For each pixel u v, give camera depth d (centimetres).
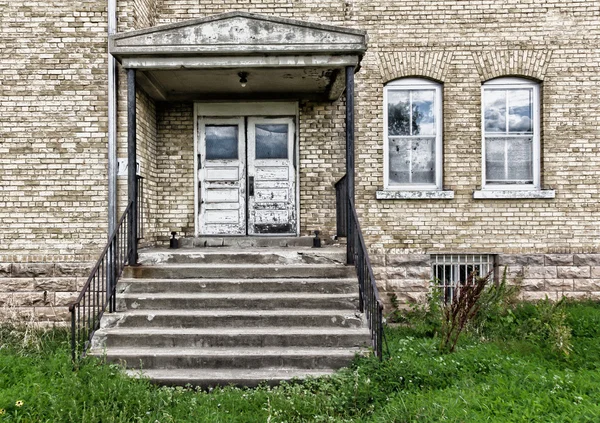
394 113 951
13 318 817
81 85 831
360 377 548
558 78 922
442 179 934
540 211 916
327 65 734
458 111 926
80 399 489
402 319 873
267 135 972
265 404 512
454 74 924
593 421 429
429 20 927
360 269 683
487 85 940
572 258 911
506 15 923
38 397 494
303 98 948
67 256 829
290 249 827
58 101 831
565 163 919
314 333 635
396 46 927
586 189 917
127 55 723
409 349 644
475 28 924
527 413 448
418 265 912
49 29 833
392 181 950
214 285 713
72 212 829
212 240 921
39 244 831
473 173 922
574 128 920
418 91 950
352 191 743
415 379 549
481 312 773
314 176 956
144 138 877
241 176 967
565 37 922
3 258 830
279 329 652
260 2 938
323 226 954
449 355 617
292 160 968
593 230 915
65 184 829
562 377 539
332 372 593
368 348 614
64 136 830
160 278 734
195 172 959
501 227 916
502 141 947
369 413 501
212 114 962
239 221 965
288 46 715
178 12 941
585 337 730
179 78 842
